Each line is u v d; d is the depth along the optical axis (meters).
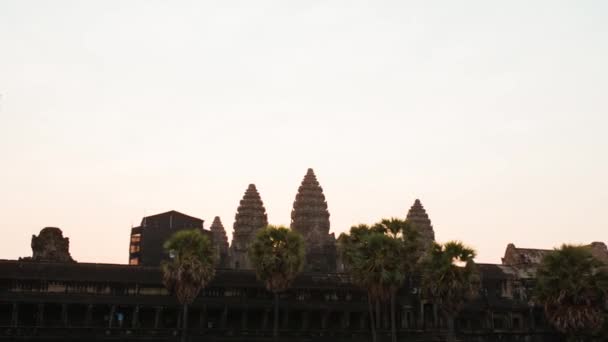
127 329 67.94
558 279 55.78
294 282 79.88
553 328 83.38
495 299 88.50
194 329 70.00
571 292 54.47
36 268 70.38
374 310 82.00
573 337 55.72
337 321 83.69
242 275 79.00
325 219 152.38
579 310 54.09
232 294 77.56
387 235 65.00
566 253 56.50
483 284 88.88
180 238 62.72
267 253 65.94
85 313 73.19
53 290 70.06
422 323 83.81
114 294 72.56
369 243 64.19
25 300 67.88
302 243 68.88
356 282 68.12
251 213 160.38
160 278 74.69
